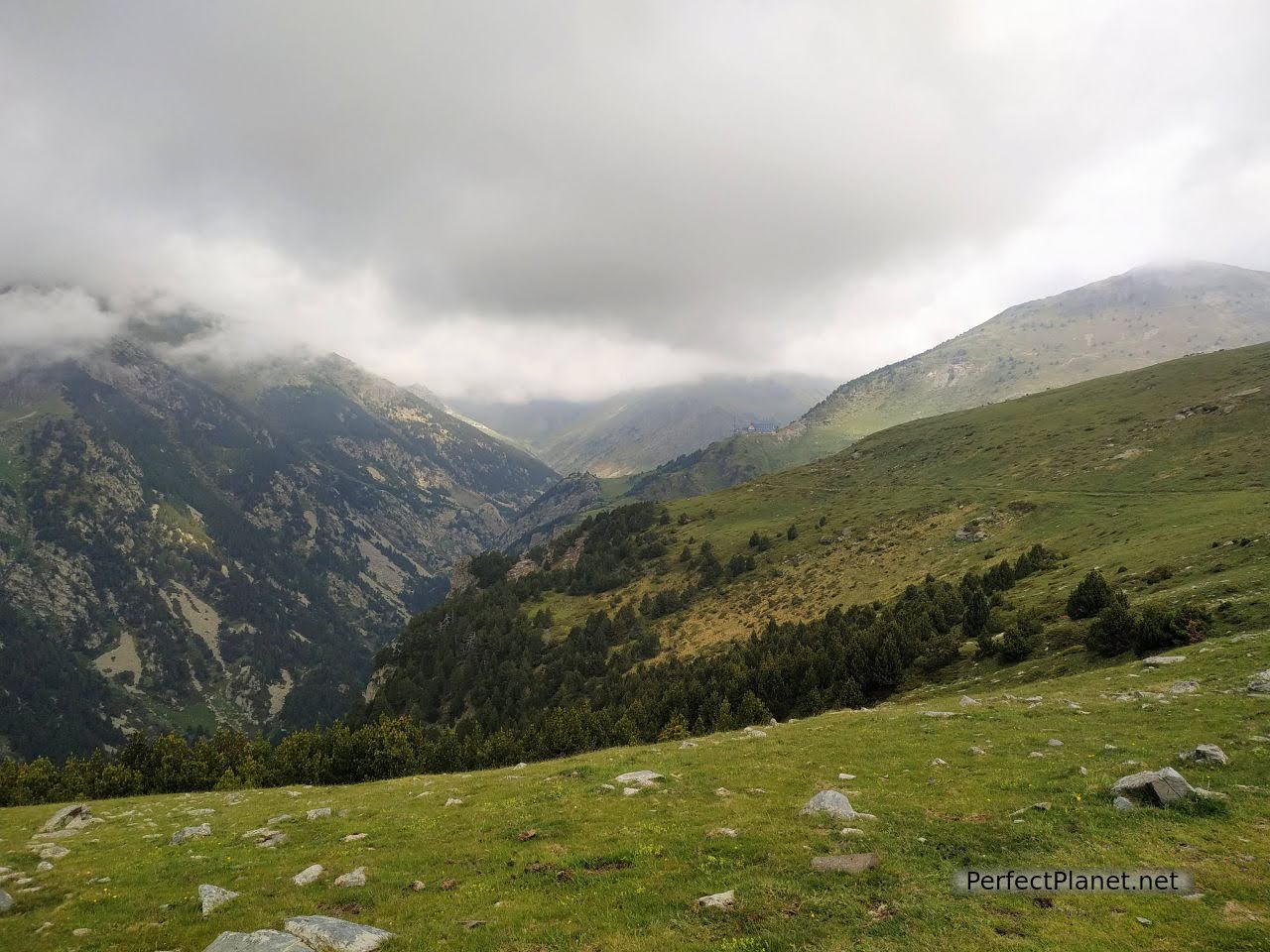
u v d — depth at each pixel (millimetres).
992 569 98375
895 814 22422
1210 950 13094
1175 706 32438
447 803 30969
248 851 26016
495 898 18672
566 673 164500
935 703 47094
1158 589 64438
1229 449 127438
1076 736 30438
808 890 17125
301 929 16125
